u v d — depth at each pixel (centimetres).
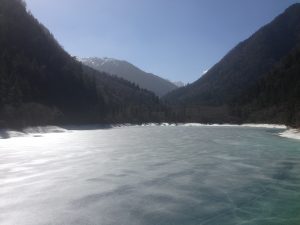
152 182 2697
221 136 8275
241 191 2439
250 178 2883
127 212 1947
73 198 2205
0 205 2042
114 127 15450
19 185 2523
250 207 2064
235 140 6894
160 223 1783
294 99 16662
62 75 14650
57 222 1772
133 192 2378
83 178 2805
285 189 2508
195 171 3183
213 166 3472
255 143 6150
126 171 3148
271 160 3912
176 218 1861
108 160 3809
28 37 14250
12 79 11319
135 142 6278
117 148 5119
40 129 10106
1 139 7131
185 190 2453
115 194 2319
